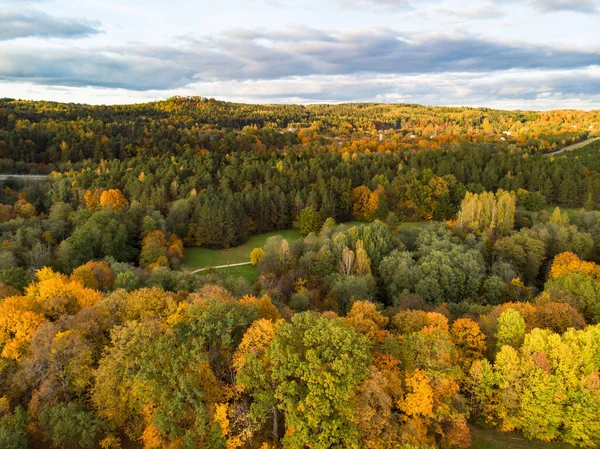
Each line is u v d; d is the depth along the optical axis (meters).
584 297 62.06
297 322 40.47
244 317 44.78
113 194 123.38
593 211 113.38
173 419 35.88
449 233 101.56
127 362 38.03
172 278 73.19
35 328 43.69
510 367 41.88
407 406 37.84
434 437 39.38
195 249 115.88
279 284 79.12
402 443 35.06
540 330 44.84
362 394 35.16
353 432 33.47
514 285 76.25
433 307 65.38
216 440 35.66
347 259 82.12
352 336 37.53
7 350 41.78
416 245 99.69
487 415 43.47
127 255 99.81
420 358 40.41
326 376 33.62
